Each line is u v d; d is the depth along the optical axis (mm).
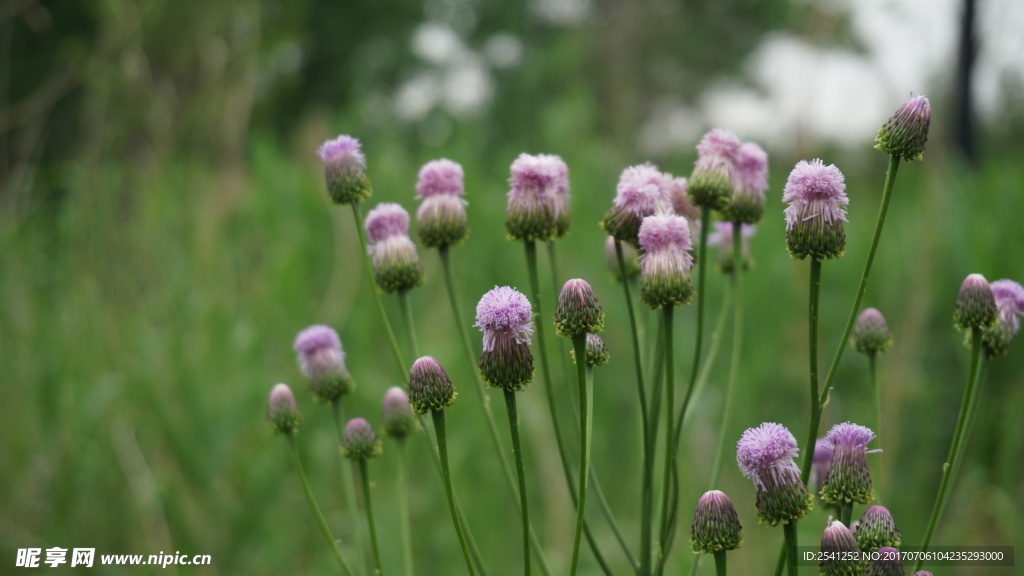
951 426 1320
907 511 1196
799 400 1352
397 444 626
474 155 1795
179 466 1173
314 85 4371
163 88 1455
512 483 594
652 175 578
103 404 1169
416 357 614
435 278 1428
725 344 1394
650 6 4820
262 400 1232
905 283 1374
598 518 1191
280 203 1586
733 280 638
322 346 631
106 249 1381
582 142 1792
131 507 1168
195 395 1181
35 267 1452
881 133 526
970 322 557
